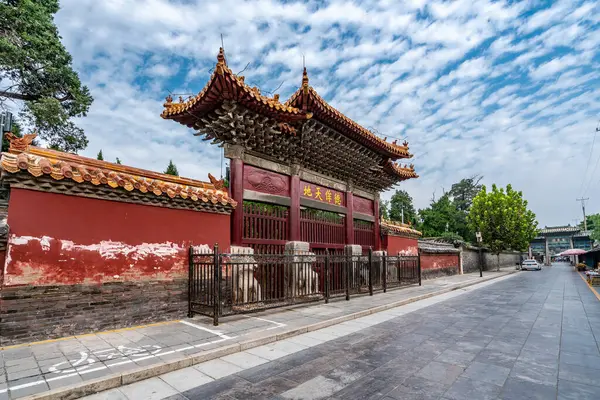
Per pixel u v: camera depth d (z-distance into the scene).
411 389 4.70
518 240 37.41
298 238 12.84
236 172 10.74
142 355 5.71
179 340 6.66
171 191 8.65
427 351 6.54
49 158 7.14
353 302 12.09
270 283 11.44
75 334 6.83
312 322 8.58
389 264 18.70
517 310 11.36
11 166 6.23
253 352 6.42
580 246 73.75
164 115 10.77
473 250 35.19
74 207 7.12
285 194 12.77
